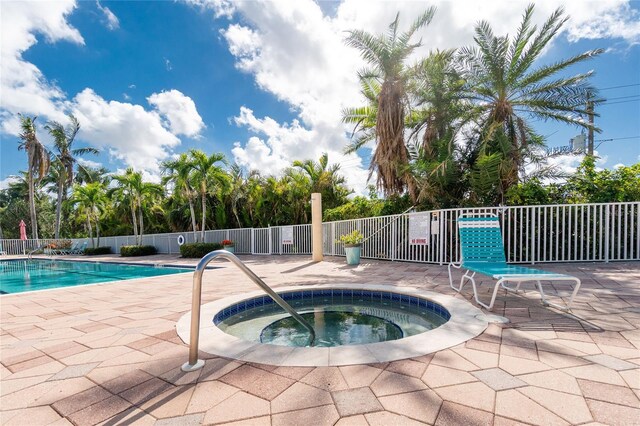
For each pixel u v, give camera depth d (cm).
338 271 773
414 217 875
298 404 184
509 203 863
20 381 227
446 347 258
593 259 741
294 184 1562
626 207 731
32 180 2194
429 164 927
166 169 1466
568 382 200
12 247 2408
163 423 171
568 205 748
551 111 968
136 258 1596
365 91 1192
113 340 309
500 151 900
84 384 220
